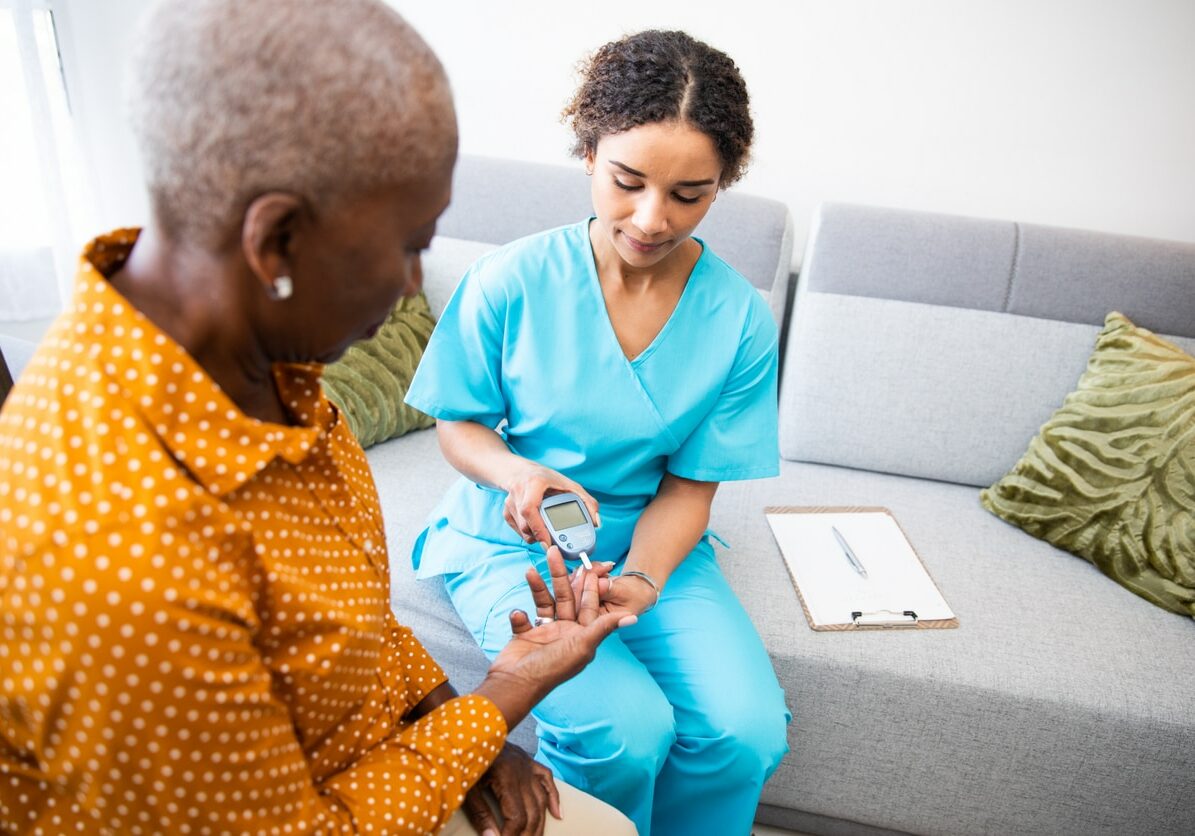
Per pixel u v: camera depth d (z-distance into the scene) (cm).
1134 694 133
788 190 217
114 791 57
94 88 234
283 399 71
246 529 59
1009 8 193
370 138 54
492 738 83
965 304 186
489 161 195
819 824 151
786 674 137
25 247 229
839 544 161
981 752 137
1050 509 168
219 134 52
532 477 116
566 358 126
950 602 150
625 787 113
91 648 52
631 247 115
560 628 96
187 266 58
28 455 55
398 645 94
